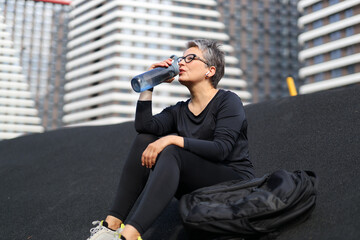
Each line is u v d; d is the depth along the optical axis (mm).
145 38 75188
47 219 1922
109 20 76625
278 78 75750
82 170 2600
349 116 2156
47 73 78062
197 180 1267
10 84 74500
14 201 2277
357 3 49531
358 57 48906
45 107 75875
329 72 51844
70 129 3945
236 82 72312
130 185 1349
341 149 1821
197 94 1452
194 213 1081
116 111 71812
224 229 1063
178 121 1477
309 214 1205
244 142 1411
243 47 75688
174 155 1215
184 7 77188
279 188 1093
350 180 1475
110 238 1244
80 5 81375
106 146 3018
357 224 1128
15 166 3004
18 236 1796
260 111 2809
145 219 1130
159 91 71000
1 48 76125
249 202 1062
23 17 79312
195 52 1442
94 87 75188
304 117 2402
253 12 78438
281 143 2184
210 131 1388
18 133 72312
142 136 1395
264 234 1099
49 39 80375
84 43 78938
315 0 54500
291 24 79562
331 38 52219
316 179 1193
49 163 2910
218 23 76438
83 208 1970
